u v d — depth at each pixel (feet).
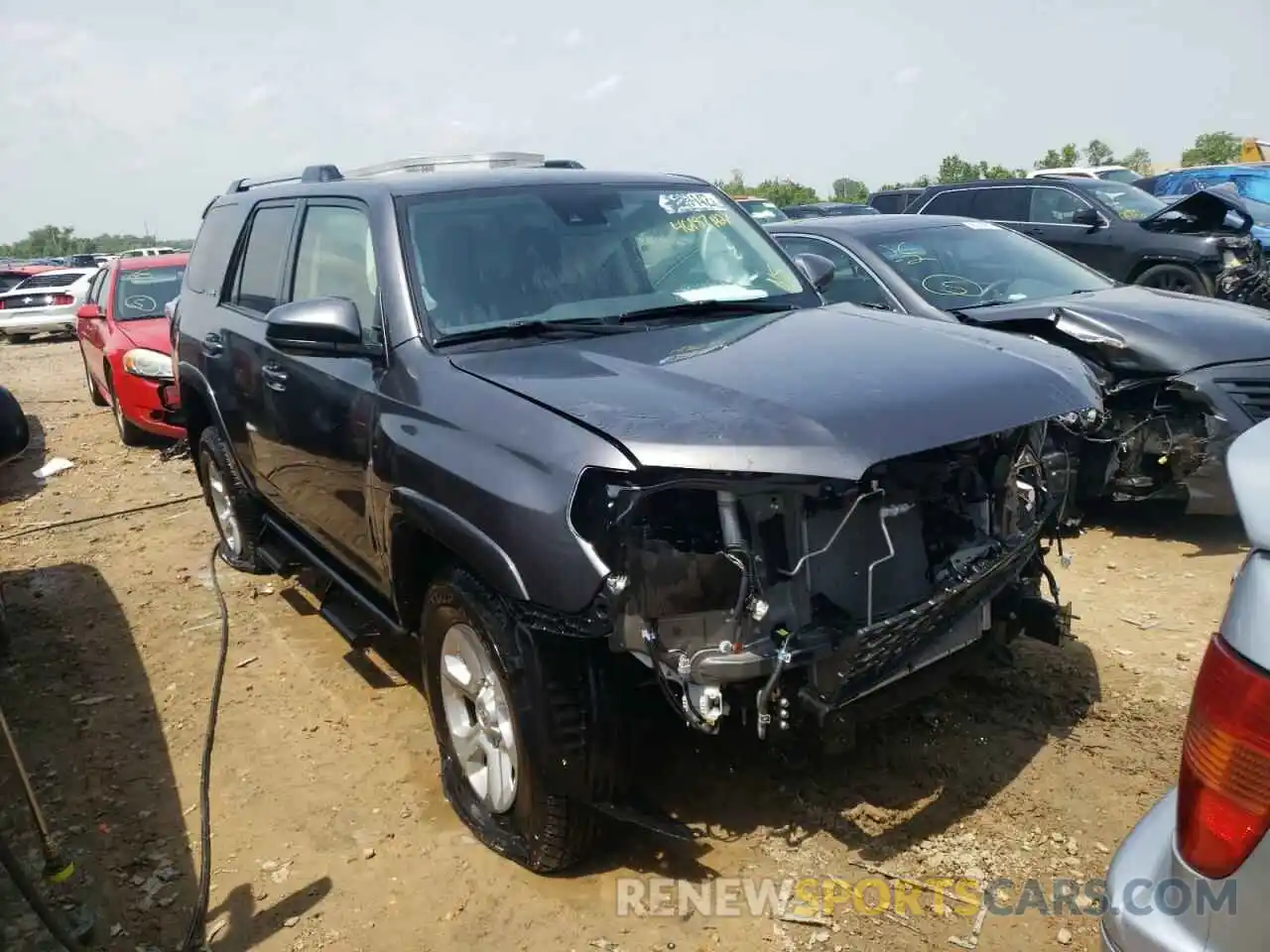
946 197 42.68
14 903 10.44
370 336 12.08
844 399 8.93
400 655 15.74
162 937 9.90
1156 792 10.93
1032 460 11.15
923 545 9.79
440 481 9.86
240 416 16.02
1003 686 13.23
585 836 9.87
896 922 9.40
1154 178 63.46
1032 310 19.08
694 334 11.51
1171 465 17.65
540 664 9.20
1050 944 9.02
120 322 32.40
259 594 18.57
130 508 25.05
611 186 13.97
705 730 8.82
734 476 8.43
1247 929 5.38
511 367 10.50
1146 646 14.30
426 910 10.01
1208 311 18.84
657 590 8.61
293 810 11.83
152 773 12.83
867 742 12.10
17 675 15.75
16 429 11.41
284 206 15.62
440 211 12.50
